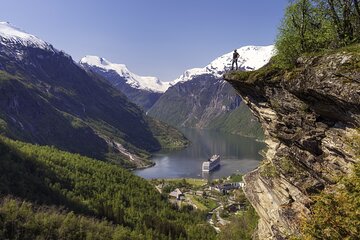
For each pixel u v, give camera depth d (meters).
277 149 31.33
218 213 186.50
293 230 26.92
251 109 36.81
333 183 24.38
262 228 39.41
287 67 28.56
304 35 28.75
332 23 27.41
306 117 26.80
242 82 33.72
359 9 25.92
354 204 16.59
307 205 26.27
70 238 110.56
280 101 29.41
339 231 17.05
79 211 140.00
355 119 21.88
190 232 141.50
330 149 24.70
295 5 29.31
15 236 102.88
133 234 124.88
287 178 28.39
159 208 170.00
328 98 22.95
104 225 127.81
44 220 113.06
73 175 173.50
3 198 120.44
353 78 20.86
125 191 174.38
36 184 147.38
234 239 101.69
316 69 23.77
